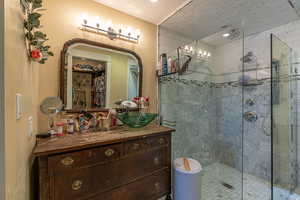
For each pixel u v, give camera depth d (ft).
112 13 5.49
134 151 4.13
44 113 3.89
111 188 3.69
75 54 4.72
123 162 3.91
